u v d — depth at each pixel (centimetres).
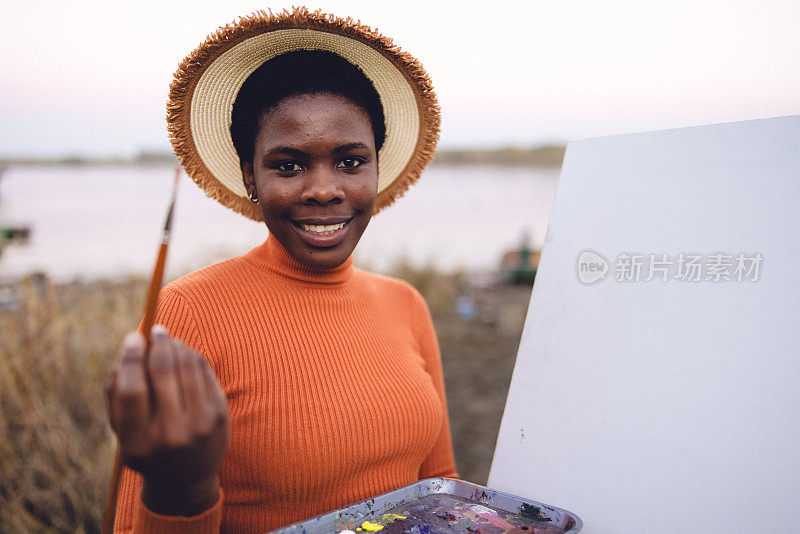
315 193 105
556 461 117
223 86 116
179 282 112
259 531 106
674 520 102
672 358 108
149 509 77
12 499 251
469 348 587
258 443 104
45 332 312
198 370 67
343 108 107
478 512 103
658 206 115
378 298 134
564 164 130
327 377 112
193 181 124
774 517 94
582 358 119
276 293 115
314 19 109
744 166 106
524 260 941
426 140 136
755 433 97
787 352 96
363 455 111
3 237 489
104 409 295
